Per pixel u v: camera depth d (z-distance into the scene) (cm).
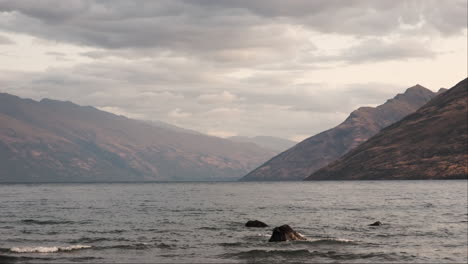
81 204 10750
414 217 6981
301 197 14000
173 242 4528
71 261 3559
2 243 4500
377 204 10181
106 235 5044
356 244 4356
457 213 7544
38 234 5119
